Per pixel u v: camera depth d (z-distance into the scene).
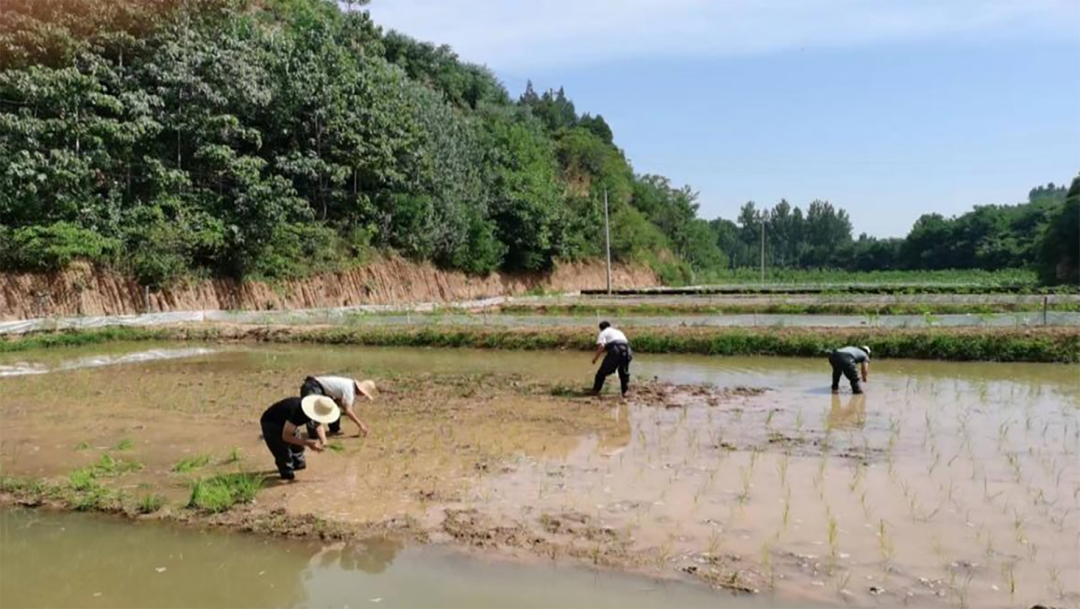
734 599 5.47
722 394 14.07
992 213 94.06
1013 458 9.17
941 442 10.08
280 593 5.79
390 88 41.84
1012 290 40.34
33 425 11.76
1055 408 12.44
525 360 20.06
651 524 7.00
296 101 35.19
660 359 19.50
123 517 7.52
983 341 18.23
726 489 8.05
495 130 58.66
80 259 26.97
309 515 7.39
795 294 38.16
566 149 75.19
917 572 5.85
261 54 35.31
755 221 156.50
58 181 25.98
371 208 38.91
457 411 12.65
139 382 16.19
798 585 5.66
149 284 28.86
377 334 23.89
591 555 6.29
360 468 9.09
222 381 16.34
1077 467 8.77
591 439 10.52
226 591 5.88
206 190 31.50
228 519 7.37
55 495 8.16
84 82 27.25
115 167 28.73
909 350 18.58
